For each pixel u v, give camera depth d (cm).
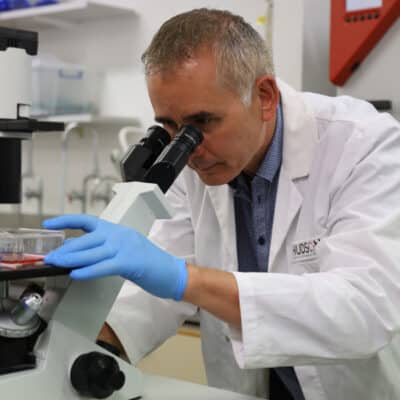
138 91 318
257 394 158
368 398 135
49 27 349
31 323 94
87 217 98
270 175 145
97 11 312
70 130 319
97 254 90
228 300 105
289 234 143
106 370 93
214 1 286
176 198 166
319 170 141
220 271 108
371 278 110
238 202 154
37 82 302
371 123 136
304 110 145
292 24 243
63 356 94
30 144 333
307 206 141
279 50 247
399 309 110
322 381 136
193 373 223
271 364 108
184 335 225
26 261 90
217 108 110
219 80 109
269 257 144
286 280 108
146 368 232
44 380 91
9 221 301
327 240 121
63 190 318
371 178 125
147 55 114
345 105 152
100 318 100
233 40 113
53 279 100
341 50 210
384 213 119
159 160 102
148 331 142
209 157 116
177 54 108
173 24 115
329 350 108
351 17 206
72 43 341
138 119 318
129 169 106
